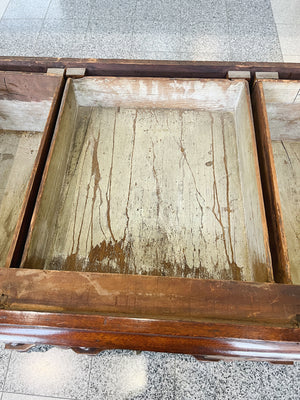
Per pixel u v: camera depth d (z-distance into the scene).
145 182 1.22
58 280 0.82
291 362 1.03
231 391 1.20
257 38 2.23
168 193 1.20
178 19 2.37
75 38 2.28
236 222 1.13
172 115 1.39
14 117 1.52
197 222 1.13
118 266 1.05
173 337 0.77
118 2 2.49
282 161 1.49
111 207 1.17
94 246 1.09
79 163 1.26
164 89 1.28
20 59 1.29
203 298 0.79
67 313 0.77
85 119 1.37
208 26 2.31
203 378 1.22
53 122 1.13
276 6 2.41
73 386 1.22
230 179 1.23
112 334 0.78
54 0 2.53
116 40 2.26
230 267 1.05
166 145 1.31
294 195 1.40
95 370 1.24
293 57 2.13
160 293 0.79
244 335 0.74
